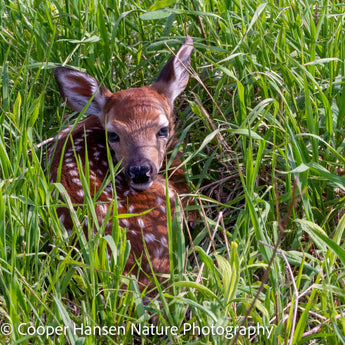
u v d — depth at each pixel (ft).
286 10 34.40
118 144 31.60
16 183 25.34
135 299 22.09
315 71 32.50
